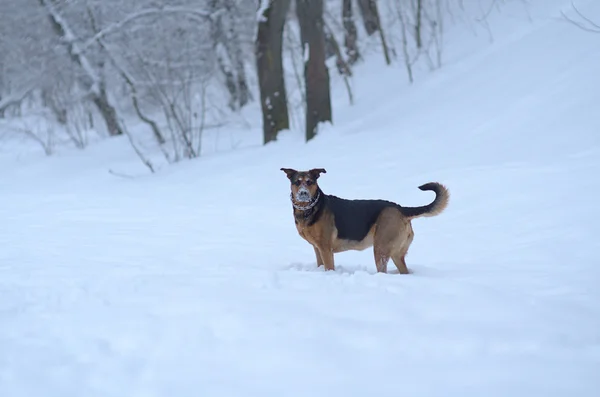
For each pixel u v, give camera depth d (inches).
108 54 991.6
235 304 193.0
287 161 645.9
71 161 938.1
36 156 1001.5
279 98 776.9
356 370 146.3
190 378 144.5
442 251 331.0
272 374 145.0
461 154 542.3
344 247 284.7
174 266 286.7
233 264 295.0
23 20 1040.8
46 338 174.1
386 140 639.1
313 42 722.8
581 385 137.1
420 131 635.5
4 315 195.5
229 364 151.0
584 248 293.7
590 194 378.9
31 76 1080.2
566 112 542.3
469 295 202.4
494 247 325.1
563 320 180.5
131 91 945.5
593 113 519.5
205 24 1027.9
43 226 437.7
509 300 197.5
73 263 295.6
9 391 141.2
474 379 140.7
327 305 191.8
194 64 1005.8
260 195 549.3
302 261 313.1
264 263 305.0
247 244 362.6
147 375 146.9
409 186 485.7
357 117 802.2
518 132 546.6
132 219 468.1
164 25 983.6
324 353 155.2
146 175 767.1
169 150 933.2
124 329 176.7
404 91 822.5
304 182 272.2
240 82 1131.3
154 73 925.8
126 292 218.5
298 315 181.2
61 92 1091.9
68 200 590.2
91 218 475.2
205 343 163.8
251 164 676.7
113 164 892.0
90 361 156.8
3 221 466.9
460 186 457.4
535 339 163.6
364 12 1135.6
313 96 731.4
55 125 1162.0
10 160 989.8
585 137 488.1
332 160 614.5
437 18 1018.1
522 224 355.3
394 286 214.4
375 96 889.5
